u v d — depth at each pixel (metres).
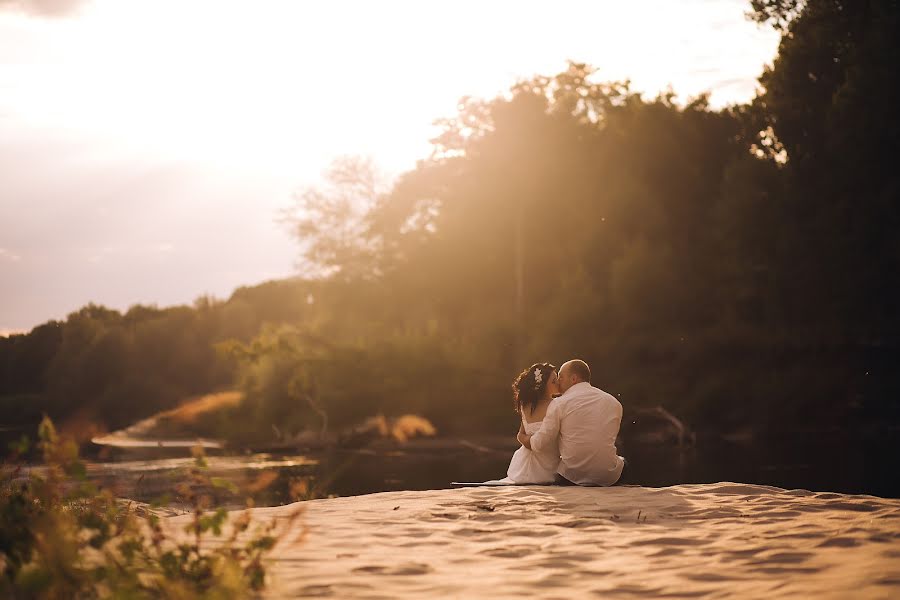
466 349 43.22
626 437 37.31
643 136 49.19
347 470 23.70
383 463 27.09
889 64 39.97
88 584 3.79
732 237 43.69
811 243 40.97
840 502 6.72
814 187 41.97
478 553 5.09
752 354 40.38
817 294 40.91
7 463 4.57
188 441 40.25
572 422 9.04
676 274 43.50
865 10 42.66
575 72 52.69
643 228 46.97
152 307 75.31
